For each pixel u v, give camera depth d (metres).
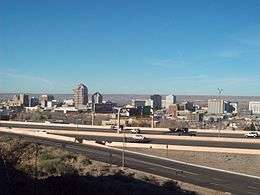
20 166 54.22
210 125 167.88
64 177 42.84
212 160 82.44
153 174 64.31
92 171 58.28
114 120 164.00
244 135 120.06
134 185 50.28
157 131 128.25
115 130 127.94
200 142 104.81
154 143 100.75
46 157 64.19
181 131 126.06
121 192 43.72
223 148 91.06
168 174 65.88
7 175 44.56
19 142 74.88
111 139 108.31
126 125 149.12
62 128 134.50
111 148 93.50
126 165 71.75
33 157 64.62
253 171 72.88
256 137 115.69
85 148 91.44
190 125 163.88
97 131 125.25
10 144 71.38
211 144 101.00
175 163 78.00
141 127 141.12
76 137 108.44
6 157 61.16
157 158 82.88
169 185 54.94
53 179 41.91
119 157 80.94
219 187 58.50
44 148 75.25
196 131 129.25
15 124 145.62
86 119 182.88
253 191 57.00
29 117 185.88
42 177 48.38
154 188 50.97
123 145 87.75
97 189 41.53
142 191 47.09
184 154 88.31
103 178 52.72
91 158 76.81
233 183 62.00
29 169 52.81
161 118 195.62
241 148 93.06
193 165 76.69
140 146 95.44
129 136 112.75
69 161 65.25
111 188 44.22
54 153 68.94
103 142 99.06
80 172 56.75
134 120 163.62
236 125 168.75
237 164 79.06
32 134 115.00
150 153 88.62
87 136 114.25
